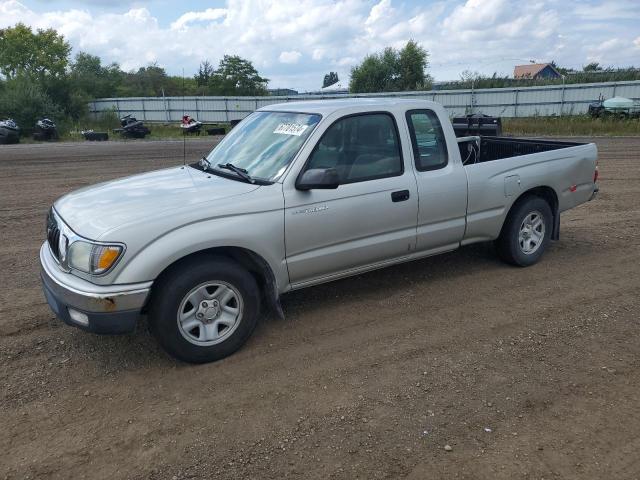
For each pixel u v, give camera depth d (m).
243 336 4.05
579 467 2.85
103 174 13.88
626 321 4.55
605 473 2.80
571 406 3.38
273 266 4.12
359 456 2.94
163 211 3.74
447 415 3.29
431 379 3.70
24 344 4.23
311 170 4.04
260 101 37.84
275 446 3.03
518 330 4.41
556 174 5.84
